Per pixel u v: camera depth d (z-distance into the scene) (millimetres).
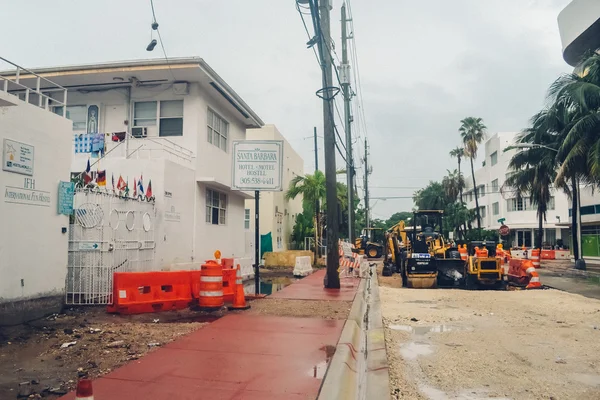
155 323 9172
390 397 5570
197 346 7207
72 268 11039
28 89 9562
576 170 25203
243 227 23141
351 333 8258
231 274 12352
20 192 8891
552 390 5902
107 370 5984
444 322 10672
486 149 65625
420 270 19594
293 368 6059
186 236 16391
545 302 13992
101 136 16391
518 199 53719
